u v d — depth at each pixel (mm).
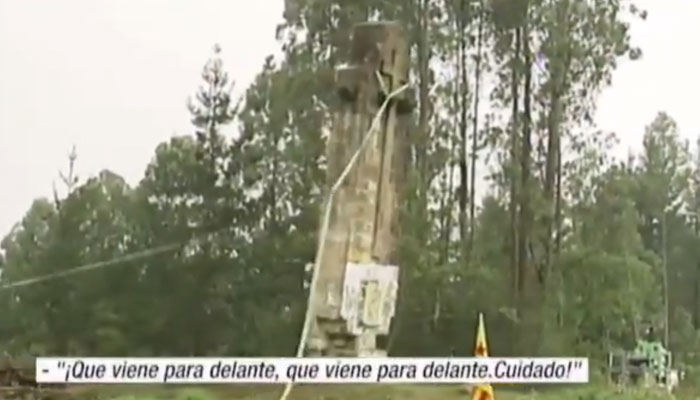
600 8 35875
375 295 22562
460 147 37500
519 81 36938
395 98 23656
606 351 35875
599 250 36969
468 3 37188
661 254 61125
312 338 22203
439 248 35906
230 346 37250
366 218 22844
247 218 38250
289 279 36688
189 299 37938
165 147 39719
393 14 36750
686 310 58469
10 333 46281
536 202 36125
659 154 62469
